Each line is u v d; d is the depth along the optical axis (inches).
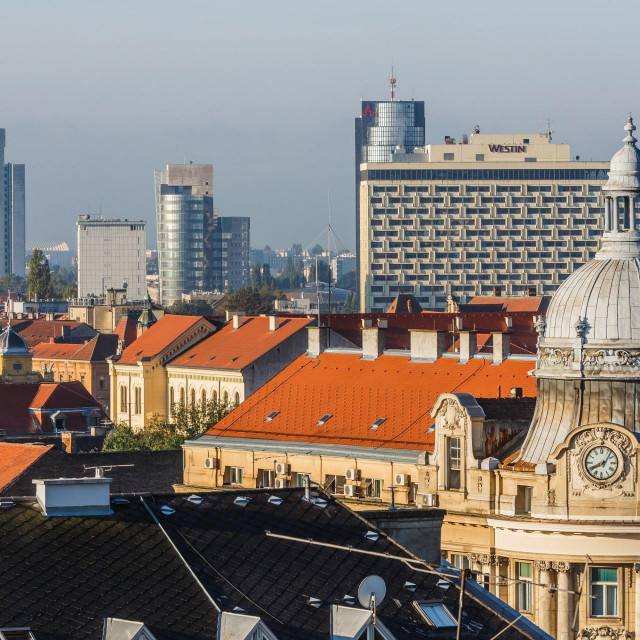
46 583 5068.9
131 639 4758.9
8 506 5393.7
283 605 5191.9
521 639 5319.9
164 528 5447.8
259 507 5698.8
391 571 5502.0
